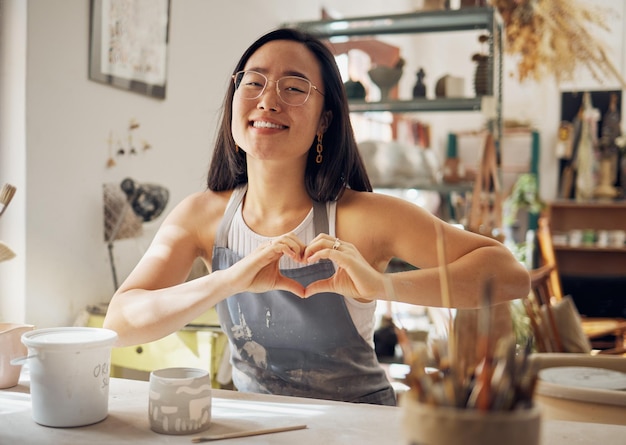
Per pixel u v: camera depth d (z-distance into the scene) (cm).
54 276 213
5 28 203
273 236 155
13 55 202
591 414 148
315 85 150
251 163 155
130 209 242
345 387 154
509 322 145
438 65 700
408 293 139
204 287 138
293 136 145
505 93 664
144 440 102
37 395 108
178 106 279
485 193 339
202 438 101
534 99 657
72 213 221
